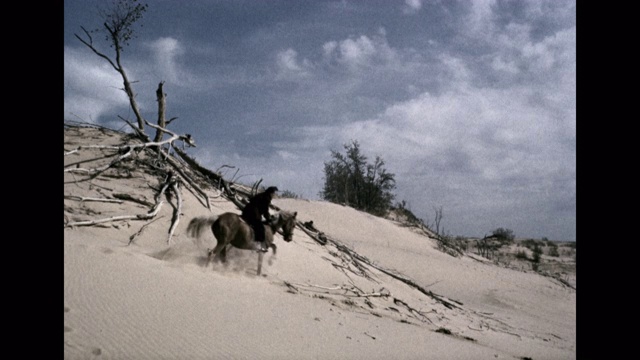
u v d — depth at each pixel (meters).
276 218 13.18
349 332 8.88
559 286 29.48
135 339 5.74
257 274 12.06
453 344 10.54
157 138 18.69
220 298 8.59
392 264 25.53
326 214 31.58
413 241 32.66
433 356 8.64
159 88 19.33
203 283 9.27
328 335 8.21
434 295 19.20
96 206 13.51
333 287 13.84
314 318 9.19
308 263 15.59
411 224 37.09
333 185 45.81
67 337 5.25
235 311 8.07
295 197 35.56
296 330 7.96
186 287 8.56
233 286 9.86
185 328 6.57
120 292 7.22
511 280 28.34
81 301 6.44
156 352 5.52
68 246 8.66
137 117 18.81
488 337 14.03
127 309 6.64
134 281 7.94
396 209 45.41
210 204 16.77
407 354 8.28
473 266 29.88
